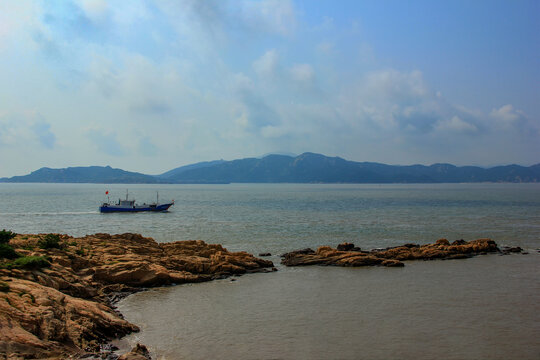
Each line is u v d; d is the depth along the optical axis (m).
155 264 43.72
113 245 50.75
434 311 32.94
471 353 25.33
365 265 49.53
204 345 26.39
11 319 23.33
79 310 27.86
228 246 64.06
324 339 27.41
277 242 67.81
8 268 32.31
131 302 35.44
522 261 52.31
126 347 25.75
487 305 34.41
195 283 41.84
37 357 21.38
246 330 28.92
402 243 67.31
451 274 45.44
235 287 40.34
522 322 30.42
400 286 40.53
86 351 24.00
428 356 24.95
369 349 25.88
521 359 24.61
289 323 30.33
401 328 29.33
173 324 30.09
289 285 41.06
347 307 34.00
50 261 38.59
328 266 49.53
